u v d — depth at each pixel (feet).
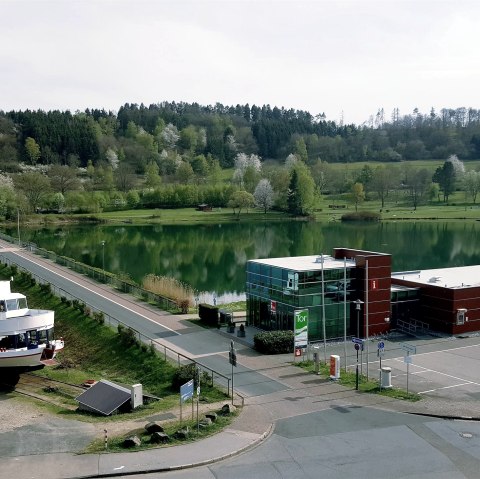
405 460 104.32
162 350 184.14
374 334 202.90
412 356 177.68
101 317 215.51
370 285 200.44
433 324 211.61
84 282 300.81
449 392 143.23
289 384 149.28
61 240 568.00
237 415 126.31
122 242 557.74
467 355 178.60
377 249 515.91
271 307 206.69
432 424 121.19
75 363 194.08
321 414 127.13
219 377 156.76
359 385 147.43
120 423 124.47
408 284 221.46
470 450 108.58
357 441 112.57
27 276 296.30
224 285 344.90
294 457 105.60
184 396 117.08
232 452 106.42
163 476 98.37
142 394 141.69
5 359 167.02
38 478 97.14
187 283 348.59
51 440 115.34
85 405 137.69
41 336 178.60
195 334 203.21
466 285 212.02
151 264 426.10
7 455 107.76
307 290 194.90
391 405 132.77
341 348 188.24
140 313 234.79
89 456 105.60
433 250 509.76
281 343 179.32
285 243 554.46
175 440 111.55
